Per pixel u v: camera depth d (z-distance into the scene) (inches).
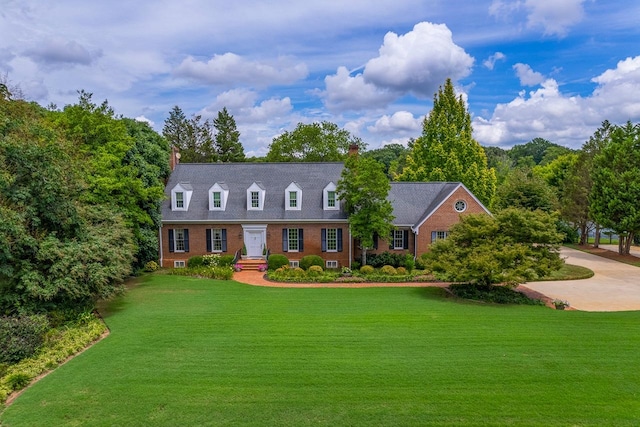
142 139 1147.9
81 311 657.0
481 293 812.6
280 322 629.6
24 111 776.3
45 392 408.8
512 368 450.6
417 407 370.3
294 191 1213.7
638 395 389.4
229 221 1204.5
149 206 1096.8
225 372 447.8
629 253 1515.7
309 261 1146.0
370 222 1073.5
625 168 1386.6
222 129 2960.1
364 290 882.1
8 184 577.6
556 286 957.8
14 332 514.3
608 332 573.6
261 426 343.6
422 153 1811.0
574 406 370.0
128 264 797.9
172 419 356.2
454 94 1742.1
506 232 829.8
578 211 1748.3
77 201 756.6
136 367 464.4
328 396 391.9
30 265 616.7
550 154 3641.7
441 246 854.5
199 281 989.8
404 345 524.1
